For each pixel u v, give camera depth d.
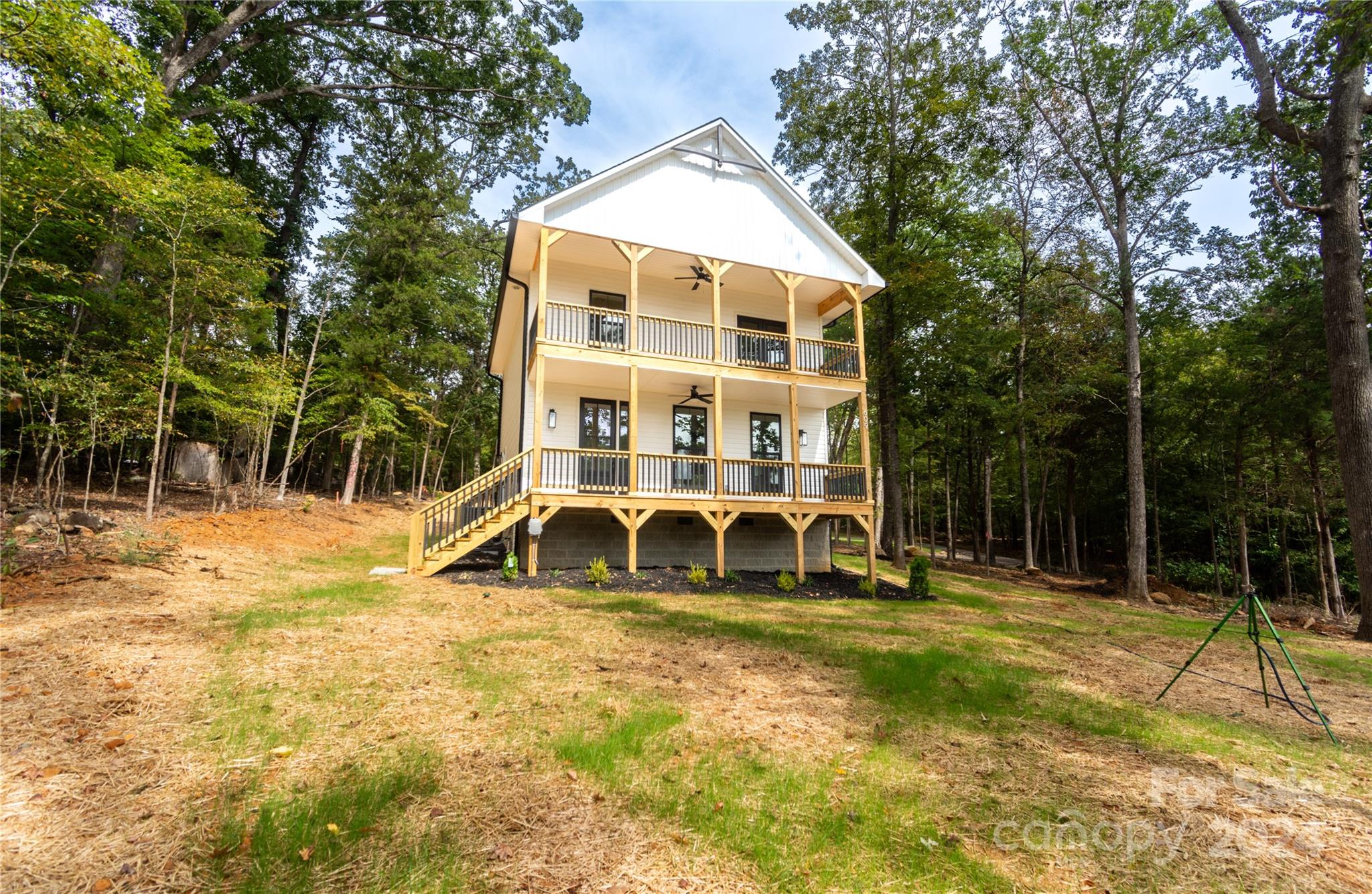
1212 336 19.14
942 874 2.75
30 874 2.37
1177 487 25.20
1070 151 18.28
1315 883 2.79
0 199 9.10
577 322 13.77
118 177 9.63
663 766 3.77
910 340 19.78
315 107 22.22
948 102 17.67
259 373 14.49
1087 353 21.25
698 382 14.12
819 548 15.64
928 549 36.97
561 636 7.00
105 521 10.06
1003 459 29.41
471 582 10.73
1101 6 16.03
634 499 12.41
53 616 5.69
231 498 16.36
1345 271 10.84
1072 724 4.98
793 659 6.64
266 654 5.39
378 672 5.22
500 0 20.52
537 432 11.95
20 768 3.12
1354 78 10.81
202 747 3.60
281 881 2.44
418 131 23.97
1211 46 15.41
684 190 14.41
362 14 19.92
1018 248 22.98
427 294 22.20
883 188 19.03
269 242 23.58
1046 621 11.26
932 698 5.50
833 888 2.61
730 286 15.78
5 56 8.45
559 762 3.71
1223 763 4.27
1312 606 19.19
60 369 9.77
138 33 14.53
